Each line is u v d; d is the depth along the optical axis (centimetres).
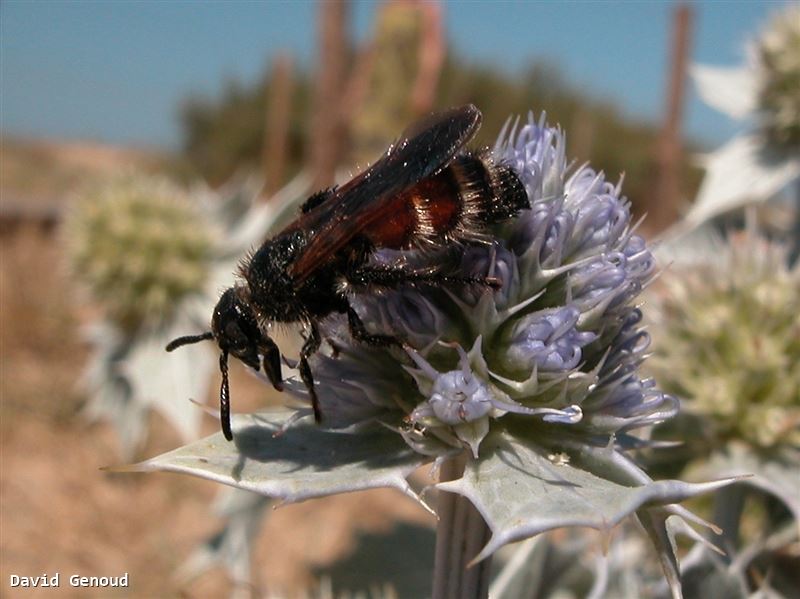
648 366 10
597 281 6
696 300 10
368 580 12
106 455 23
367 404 7
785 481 9
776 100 14
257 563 16
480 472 6
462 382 6
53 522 20
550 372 6
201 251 18
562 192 7
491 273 6
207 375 17
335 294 7
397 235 6
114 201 18
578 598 10
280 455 6
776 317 10
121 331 17
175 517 20
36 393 25
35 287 31
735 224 13
